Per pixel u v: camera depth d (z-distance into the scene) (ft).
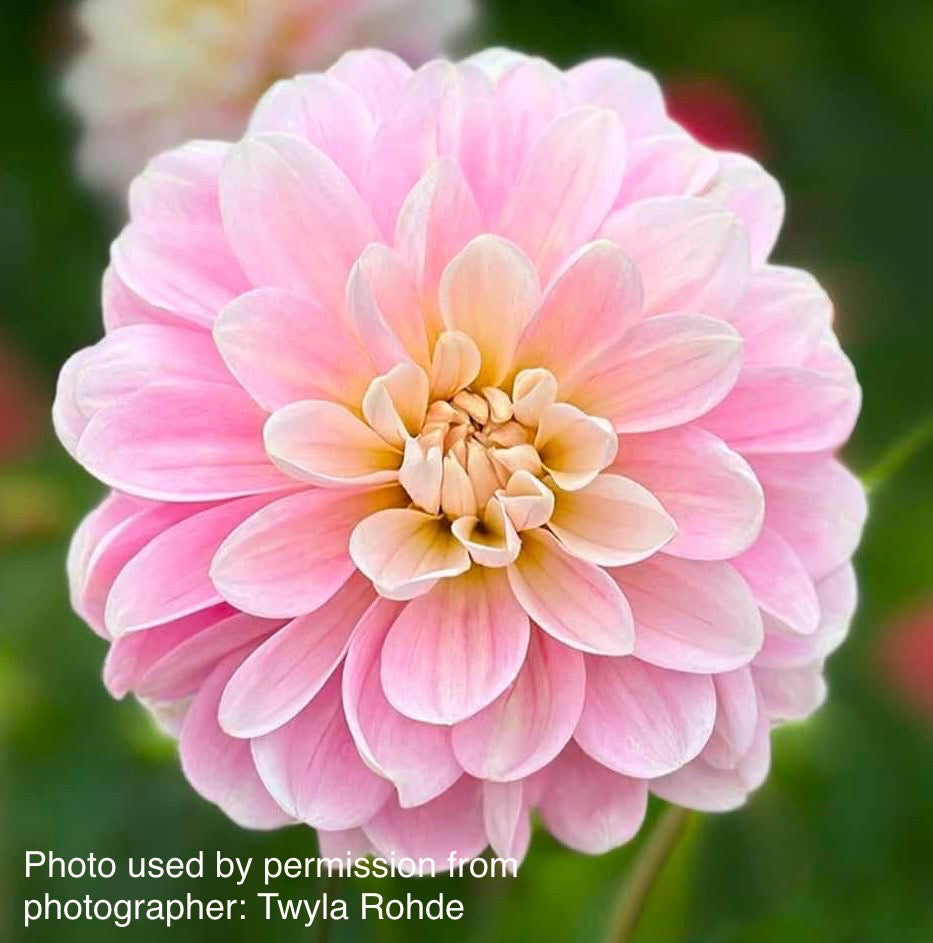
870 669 2.22
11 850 2.08
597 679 1.64
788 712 1.67
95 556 1.60
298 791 1.61
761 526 1.62
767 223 1.67
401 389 1.64
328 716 1.63
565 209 1.65
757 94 2.47
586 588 1.63
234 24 2.14
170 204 1.65
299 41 2.14
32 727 2.07
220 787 1.62
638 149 1.67
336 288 1.63
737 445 1.64
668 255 1.63
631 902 1.76
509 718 1.63
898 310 2.51
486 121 1.65
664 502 1.63
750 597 1.61
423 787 1.61
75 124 2.32
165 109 2.16
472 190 1.65
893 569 2.24
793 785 2.02
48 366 2.40
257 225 1.62
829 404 1.63
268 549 1.61
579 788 1.66
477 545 1.62
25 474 2.20
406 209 1.59
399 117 1.63
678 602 1.63
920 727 2.20
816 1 2.49
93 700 2.11
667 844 1.75
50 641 2.11
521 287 1.63
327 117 1.65
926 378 2.45
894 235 2.54
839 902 1.94
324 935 1.68
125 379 1.61
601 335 1.63
